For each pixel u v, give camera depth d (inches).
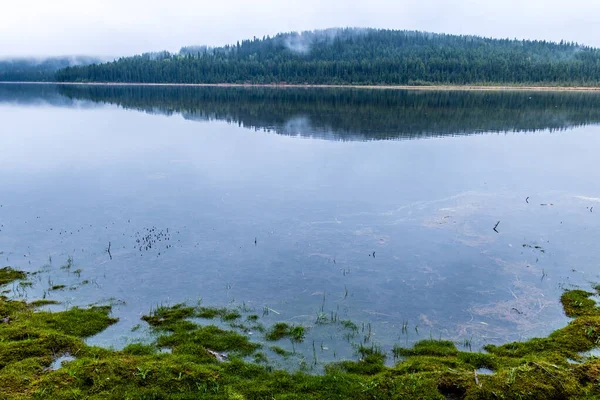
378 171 1144.2
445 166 1206.9
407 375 387.5
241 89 5876.0
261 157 1311.5
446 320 494.6
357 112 2524.6
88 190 972.6
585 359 418.0
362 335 465.7
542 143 1600.6
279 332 468.1
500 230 754.8
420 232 743.1
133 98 3821.4
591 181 1071.0
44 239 699.4
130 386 363.6
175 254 651.5
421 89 5807.1
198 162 1249.4
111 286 557.6
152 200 903.1
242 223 776.3
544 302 530.6
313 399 362.0
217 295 541.0
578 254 663.8
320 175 1101.1
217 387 369.1
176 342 443.5
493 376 377.4
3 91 5029.5
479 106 2987.2
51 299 524.1
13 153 1355.8
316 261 636.1
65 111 2637.8
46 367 397.4
